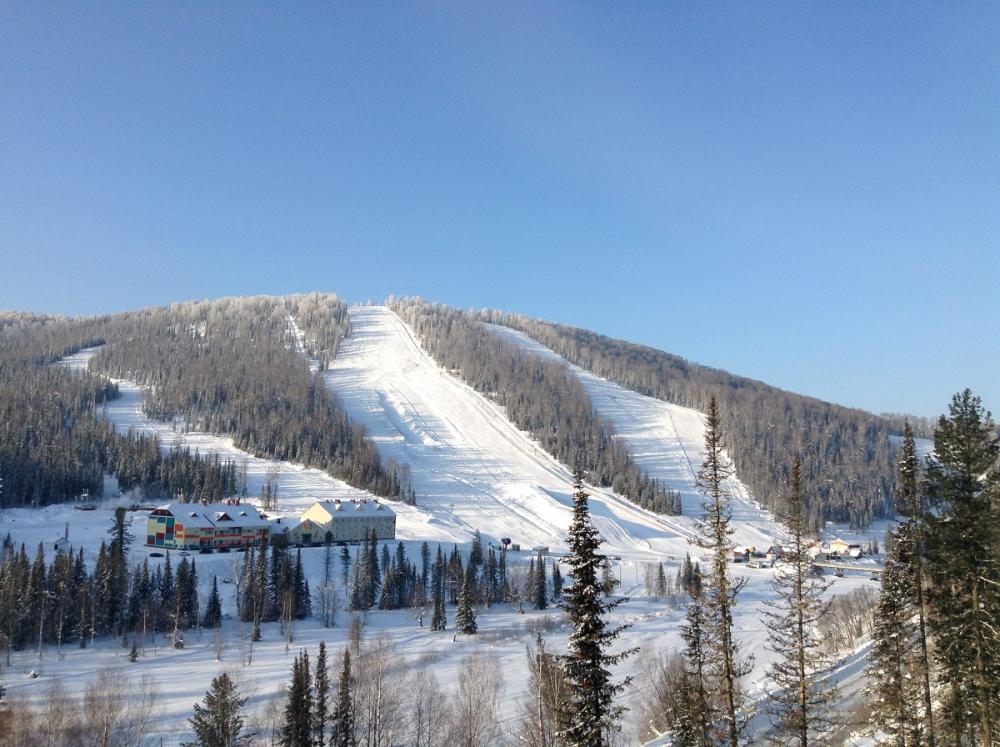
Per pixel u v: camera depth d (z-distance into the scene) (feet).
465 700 248.52
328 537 619.26
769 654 331.16
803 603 130.72
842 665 263.90
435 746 217.97
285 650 362.94
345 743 191.83
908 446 142.61
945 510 136.87
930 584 143.33
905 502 141.28
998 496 132.57
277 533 595.88
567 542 127.34
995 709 129.49
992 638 127.85
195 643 376.27
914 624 147.74
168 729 241.96
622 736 224.94
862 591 411.54
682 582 527.81
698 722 157.99
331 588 470.80
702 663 153.17
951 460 135.33
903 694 156.66
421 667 320.09
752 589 530.27
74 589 384.68
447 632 412.77
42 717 225.76
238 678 296.51
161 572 436.76
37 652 349.20
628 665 321.73
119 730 225.15
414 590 489.26
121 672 312.09
